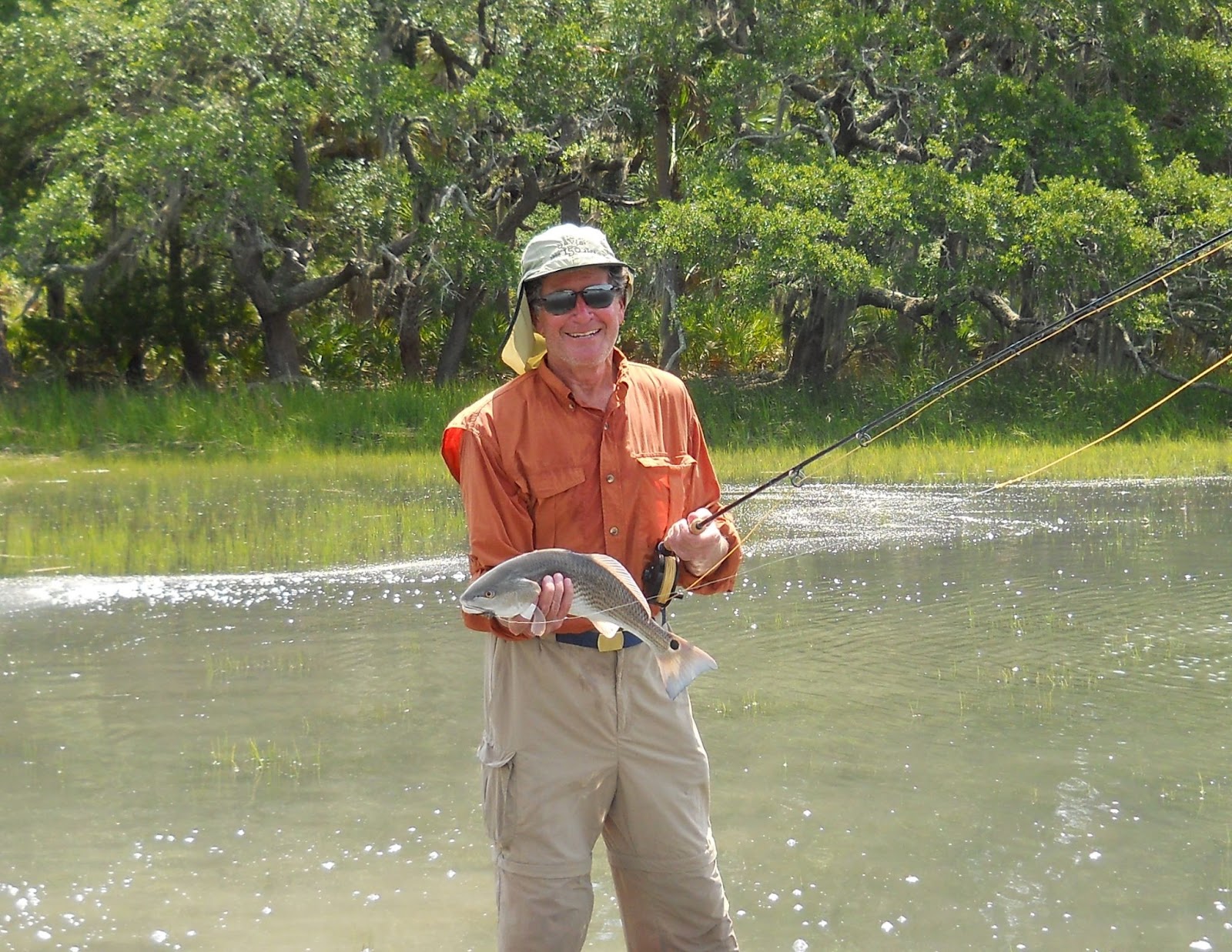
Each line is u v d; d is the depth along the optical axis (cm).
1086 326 2356
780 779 549
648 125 2359
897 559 1041
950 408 2177
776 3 2261
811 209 2039
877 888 448
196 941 418
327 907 442
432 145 2481
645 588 348
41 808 529
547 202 2577
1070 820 504
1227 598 882
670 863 344
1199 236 2084
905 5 2308
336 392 2309
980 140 2302
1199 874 458
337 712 652
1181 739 595
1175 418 2106
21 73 2200
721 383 2436
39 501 1433
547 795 333
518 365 350
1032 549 1078
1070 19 2244
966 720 625
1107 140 2141
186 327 2567
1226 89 2278
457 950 413
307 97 2122
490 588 314
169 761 582
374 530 1205
